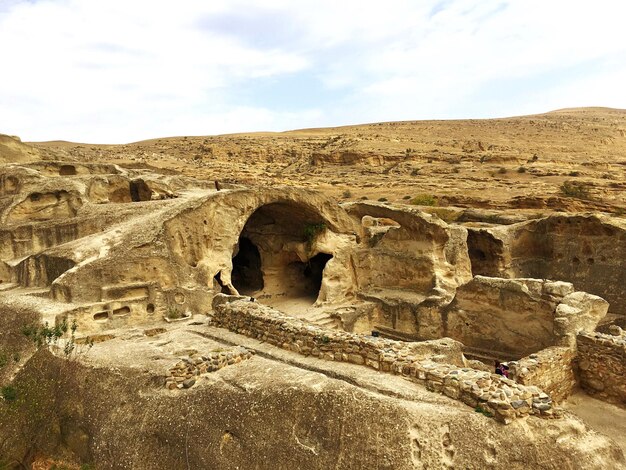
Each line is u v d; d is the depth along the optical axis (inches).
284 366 371.2
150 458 327.0
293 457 288.5
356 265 857.5
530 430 280.7
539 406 289.6
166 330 569.0
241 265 1021.2
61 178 926.4
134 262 622.5
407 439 277.0
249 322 475.2
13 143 1341.0
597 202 1747.0
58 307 553.0
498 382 310.2
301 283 960.9
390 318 762.2
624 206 1695.4
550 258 904.9
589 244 835.4
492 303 602.9
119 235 654.5
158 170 2399.1
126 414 354.3
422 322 707.4
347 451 279.4
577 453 274.5
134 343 464.1
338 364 386.6
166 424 335.0
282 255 928.3
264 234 924.0
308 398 310.2
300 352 418.9
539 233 927.7
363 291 845.2
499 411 284.7
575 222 852.6
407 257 806.5
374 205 858.8
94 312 573.6
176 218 677.3
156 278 637.9
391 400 301.0
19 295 610.2
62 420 382.0
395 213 816.9
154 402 351.9
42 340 467.2
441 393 322.3
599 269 813.2
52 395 396.5
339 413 295.3
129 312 605.9
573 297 512.1
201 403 337.7
